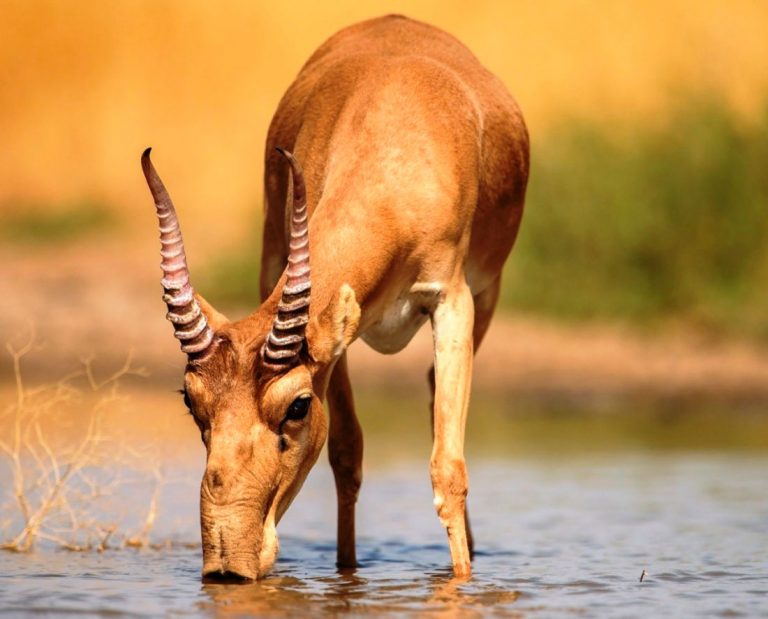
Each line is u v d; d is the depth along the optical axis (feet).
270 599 47.83
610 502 74.18
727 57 158.92
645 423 106.11
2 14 223.10
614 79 189.67
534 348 129.80
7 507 68.18
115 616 45.29
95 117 218.38
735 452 91.81
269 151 64.34
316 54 67.15
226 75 219.00
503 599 49.42
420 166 55.16
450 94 58.90
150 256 179.11
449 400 54.49
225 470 45.68
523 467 86.17
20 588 50.72
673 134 142.41
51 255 180.45
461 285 56.49
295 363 47.06
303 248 46.42
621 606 48.37
